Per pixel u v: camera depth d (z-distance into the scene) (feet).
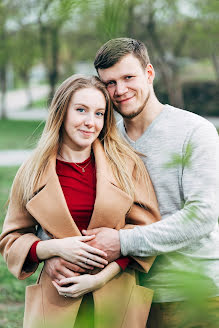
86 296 9.43
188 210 8.89
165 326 9.31
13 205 9.78
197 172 8.99
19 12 62.75
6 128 75.41
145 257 9.17
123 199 9.36
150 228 8.95
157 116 9.74
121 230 9.11
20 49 74.74
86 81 9.36
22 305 15.90
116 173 9.59
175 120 9.52
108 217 9.29
